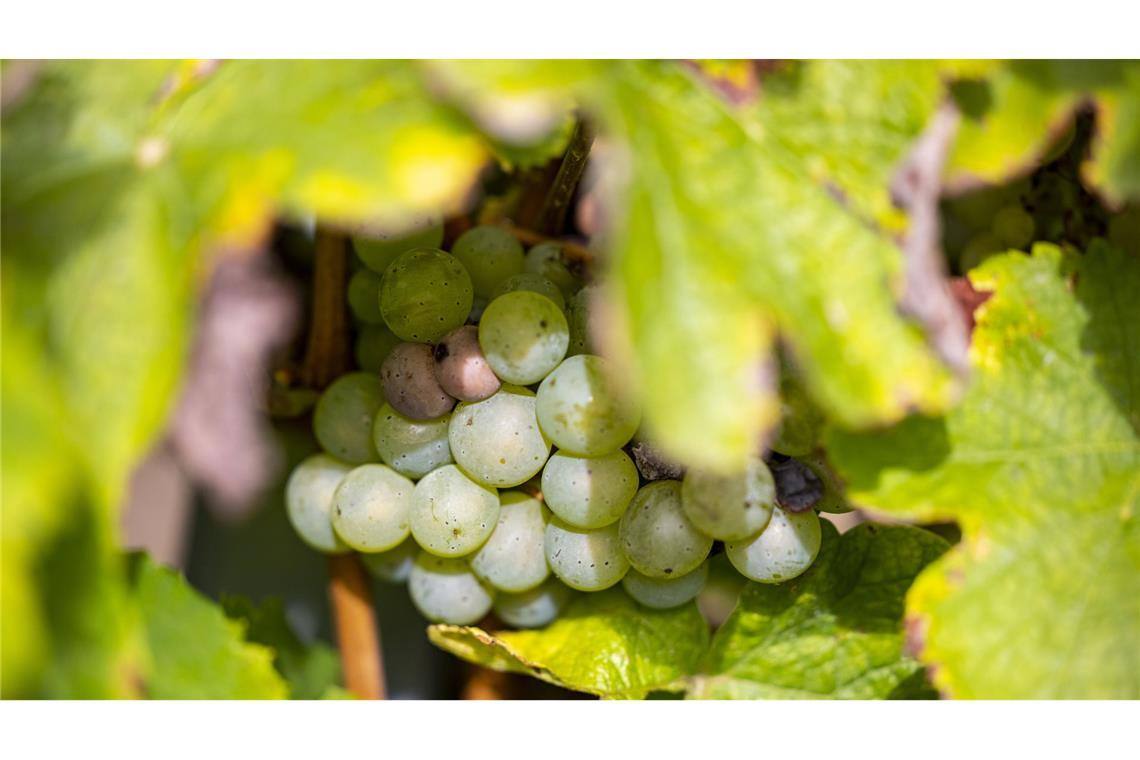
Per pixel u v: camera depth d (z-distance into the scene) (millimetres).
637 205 189
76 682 198
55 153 208
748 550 234
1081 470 223
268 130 197
